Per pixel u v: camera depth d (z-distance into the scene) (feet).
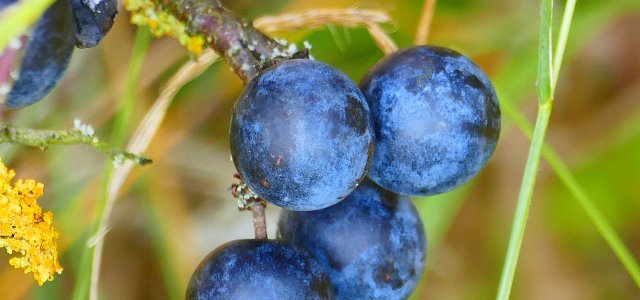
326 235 0.56
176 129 0.74
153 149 0.73
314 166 0.51
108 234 0.77
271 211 0.75
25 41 0.49
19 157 0.71
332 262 0.56
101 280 0.77
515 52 0.73
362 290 0.56
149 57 0.72
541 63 0.54
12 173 0.53
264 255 0.54
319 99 0.52
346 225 0.56
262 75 0.52
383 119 0.55
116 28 0.71
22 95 0.50
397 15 0.74
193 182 0.76
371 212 0.56
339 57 0.74
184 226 0.76
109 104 0.72
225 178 0.77
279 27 0.63
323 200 0.52
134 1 0.56
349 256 0.56
